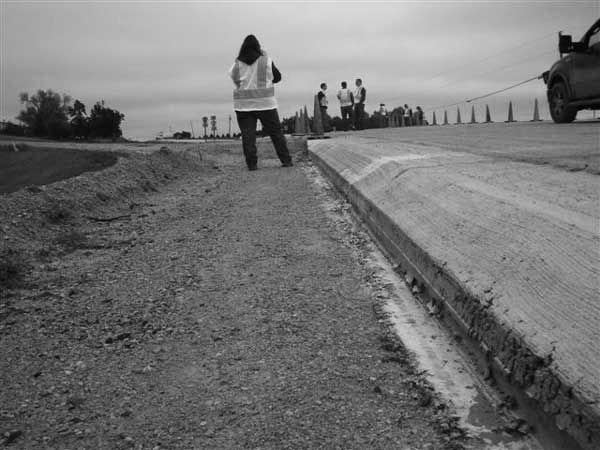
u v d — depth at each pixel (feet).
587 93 48.16
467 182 17.08
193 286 16.57
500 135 38.88
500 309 10.11
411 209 17.02
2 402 10.88
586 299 9.02
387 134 54.85
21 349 13.08
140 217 27.61
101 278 17.99
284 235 21.25
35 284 17.66
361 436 9.22
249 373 11.41
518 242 11.67
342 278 16.24
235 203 28.48
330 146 40.34
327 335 12.80
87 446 9.45
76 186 29.94
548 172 17.93
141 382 11.37
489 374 10.03
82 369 12.02
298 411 10.00
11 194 26.55
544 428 8.33
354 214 22.84
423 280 13.83
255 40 41.16
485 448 8.57
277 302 14.88
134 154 43.04
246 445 9.21
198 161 47.62
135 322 14.29
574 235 10.96
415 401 10.05
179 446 9.30
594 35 47.24
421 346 11.79
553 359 8.33
